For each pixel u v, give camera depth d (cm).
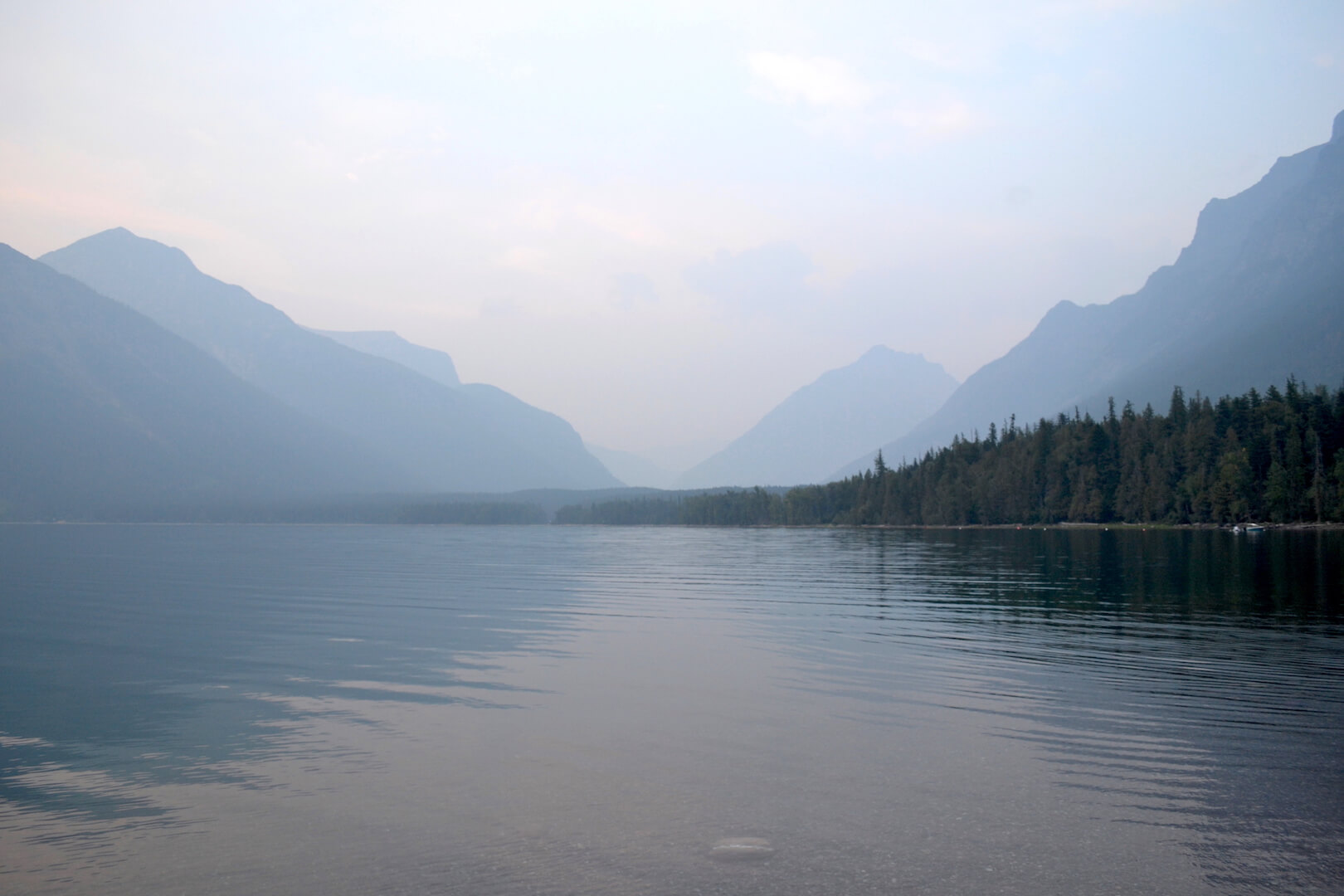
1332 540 13288
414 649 3856
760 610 5216
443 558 12600
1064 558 10081
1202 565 8575
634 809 1794
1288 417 17825
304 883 1484
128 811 1839
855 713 2552
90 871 1545
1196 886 1454
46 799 1917
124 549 15875
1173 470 19550
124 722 2597
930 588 6481
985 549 12375
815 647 3756
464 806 1822
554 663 3444
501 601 5975
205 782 2019
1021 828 1683
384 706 2728
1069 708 2605
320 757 2189
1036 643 3828
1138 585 6588
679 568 9644
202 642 4147
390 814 1788
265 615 5262
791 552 13350
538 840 1639
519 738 2330
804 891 1431
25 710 2758
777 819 1734
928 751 2170
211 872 1533
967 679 3028
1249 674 3092
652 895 1419
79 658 3753
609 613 5175
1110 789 1894
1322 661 3350
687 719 2500
